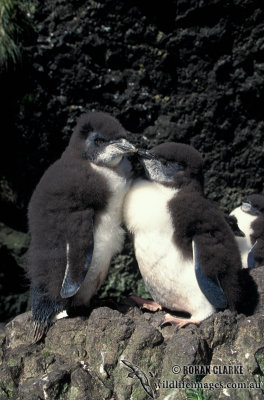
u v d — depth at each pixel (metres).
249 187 2.42
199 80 2.29
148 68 2.28
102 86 2.28
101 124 1.78
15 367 1.70
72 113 2.30
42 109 2.30
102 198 1.72
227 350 1.70
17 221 2.51
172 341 1.67
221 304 1.73
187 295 1.76
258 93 2.30
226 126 2.34
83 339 1.73
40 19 2.24
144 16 2.23
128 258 2.40
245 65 2.29
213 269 1.73
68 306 1.76
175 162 1.80
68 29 2.23
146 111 2.31
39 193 1.76
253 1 2.20
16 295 2.45
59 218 1.71
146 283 1.83
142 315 1.81
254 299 1.86
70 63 2.26
